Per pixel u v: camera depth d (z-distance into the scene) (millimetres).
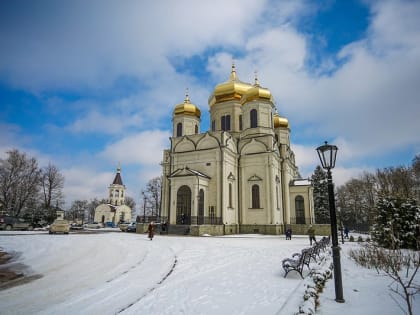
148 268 12133
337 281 7305
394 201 18734
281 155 42094
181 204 34062
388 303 7090
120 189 98812
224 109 44250
